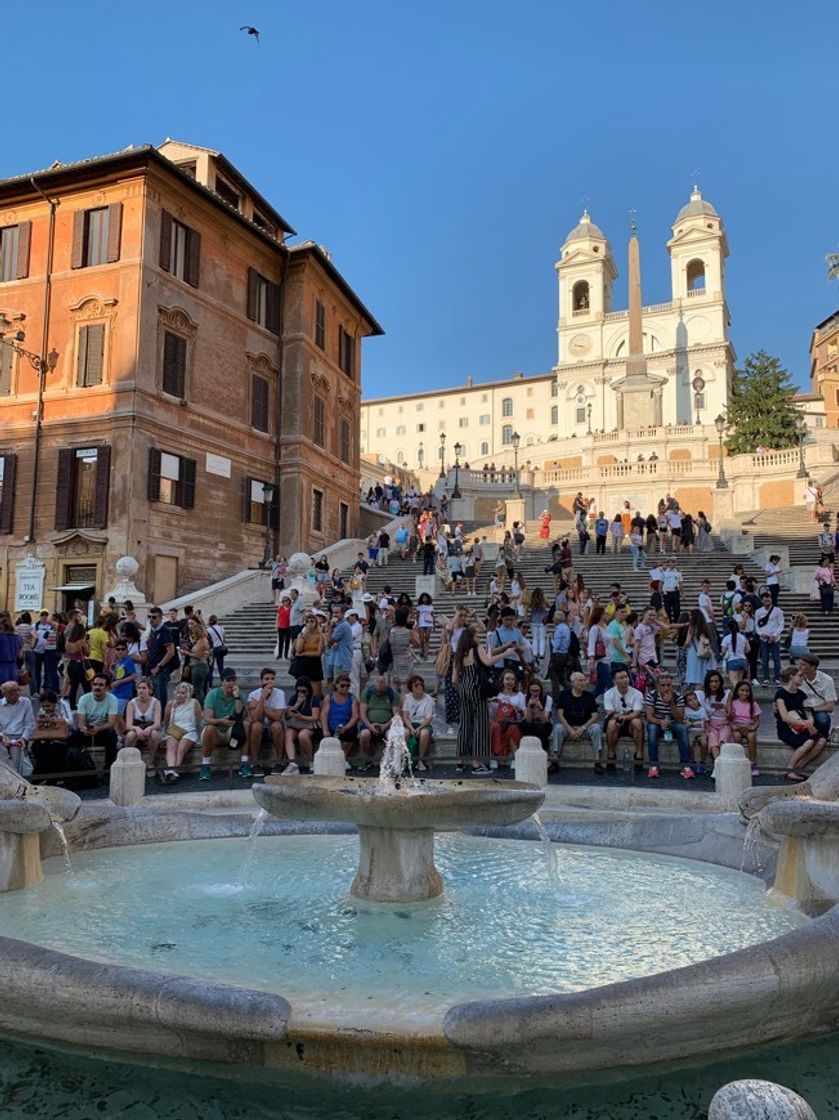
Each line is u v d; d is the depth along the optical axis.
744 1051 3.78
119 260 26.27
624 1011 3.39
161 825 7.88
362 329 39.88
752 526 36.12
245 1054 3.55
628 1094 3.52
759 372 64.69
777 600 21.12
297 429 32.38
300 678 12.77
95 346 26.39
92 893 6.04
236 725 11.80
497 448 101.06
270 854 7.37
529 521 45.47
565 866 6.98
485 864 7.05
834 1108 3.38
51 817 6.55
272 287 32.72
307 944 4.88
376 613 18.20
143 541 25.70
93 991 3.57
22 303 27.39
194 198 28.14
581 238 96.38
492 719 12.17
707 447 63.28
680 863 7.07
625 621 14.78
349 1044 3.46
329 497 35.22
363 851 6.05
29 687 17.44
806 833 5.54
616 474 50.09
